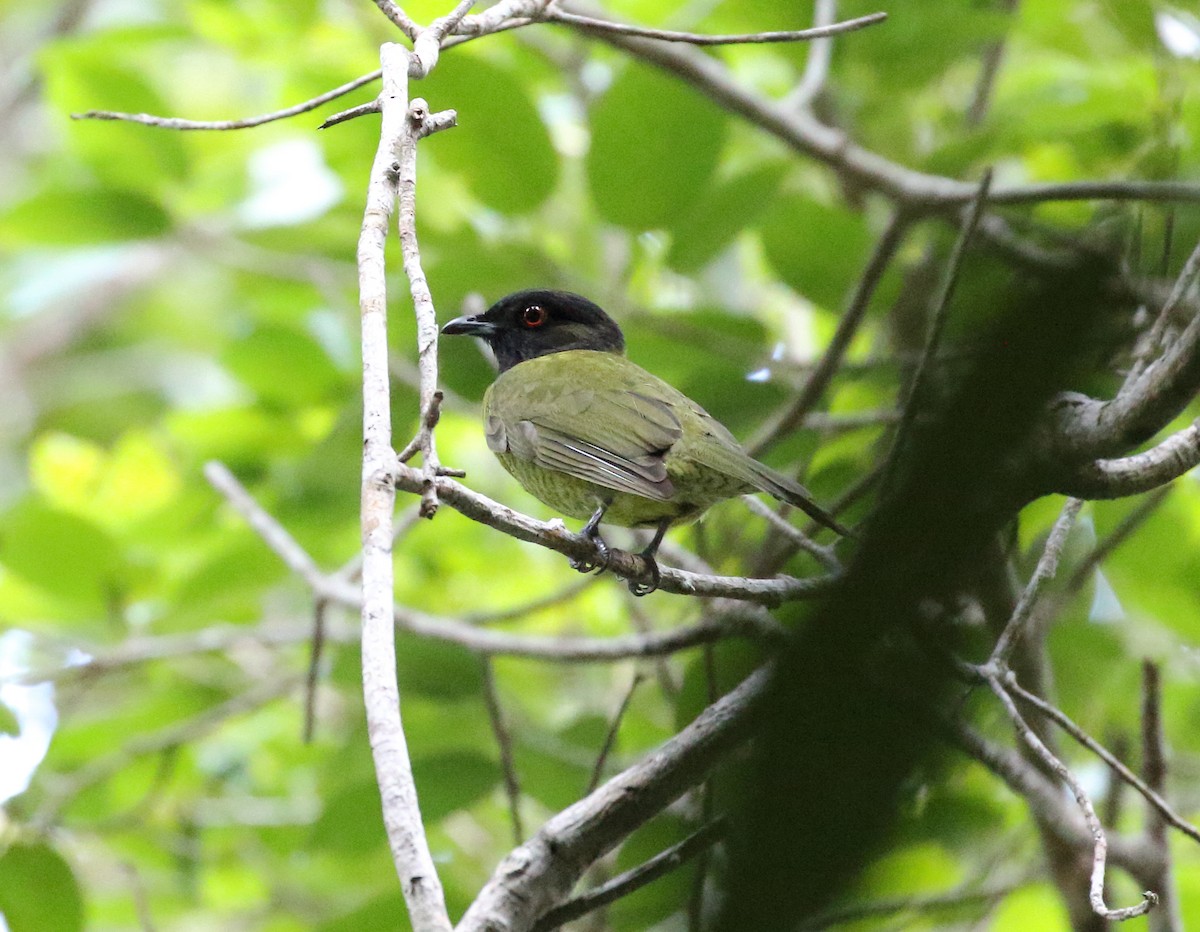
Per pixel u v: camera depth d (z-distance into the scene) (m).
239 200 14.98
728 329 12.43
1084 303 6.26
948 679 6.86
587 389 10.03
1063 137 12.08
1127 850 8.97
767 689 6.78
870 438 11.34
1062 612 10.48
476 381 12.52
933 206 10.84
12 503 16.06
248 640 13.09
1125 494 7.14
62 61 13.69
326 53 15.04
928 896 9.60
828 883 6.31
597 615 15.05
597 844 7.07
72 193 13.77
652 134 11.72
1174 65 11.34
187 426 14.80
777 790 6.41
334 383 14.54
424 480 5.48
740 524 12.05
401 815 4.69
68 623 13.65
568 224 13.50
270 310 15.46
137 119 6.99
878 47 12.35
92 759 13.65
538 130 11.72
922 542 6.36
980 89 13.56
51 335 23.09
